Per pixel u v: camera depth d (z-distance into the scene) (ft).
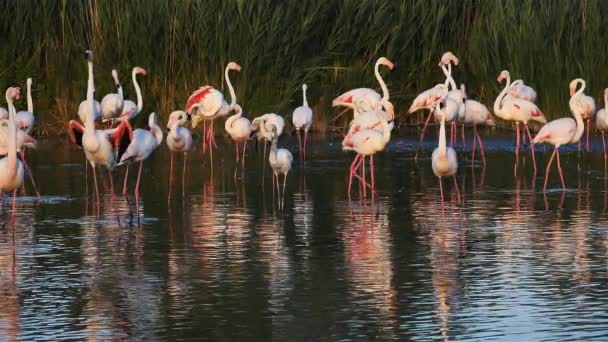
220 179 60.03
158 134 54.49
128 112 70.64
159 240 42.60
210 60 77.82
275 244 41.75
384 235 43.27
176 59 78.43
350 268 37.65
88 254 40.14
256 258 39.34
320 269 37.55
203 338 29.96
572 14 78.89
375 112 56.54
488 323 30.89
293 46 78.74
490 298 33.47
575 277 35.88
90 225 45.91
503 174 61.16
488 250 40.16
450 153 48.19
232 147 75.36
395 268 37.55
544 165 64.80
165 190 56.13
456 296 33.81
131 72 78.18
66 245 41.70
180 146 56.34
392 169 63.67
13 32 78.28
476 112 66.59
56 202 52.08
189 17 77.92
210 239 42.78
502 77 67.56
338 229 44.65
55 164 66.33
